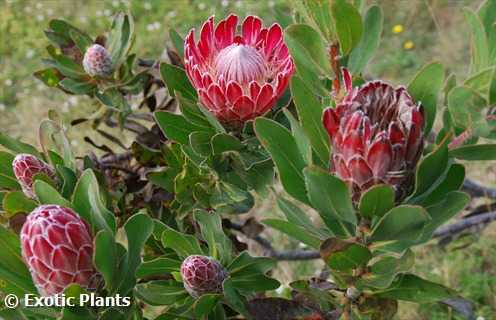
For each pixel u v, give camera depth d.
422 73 0.77
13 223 0.85
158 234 0.93
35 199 0.93
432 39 2.83
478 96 0.81
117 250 0.84
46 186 0.83
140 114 1.14
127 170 1.12
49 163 0.99
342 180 0.70
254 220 1.19
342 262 0.76
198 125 0.89
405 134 0.69
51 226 0.77
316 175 0.70
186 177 0.97
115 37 1.13
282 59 0.86
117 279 0.83
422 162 0.70
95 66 1.10
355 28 0.77
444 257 1.95
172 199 1.09
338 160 0.71
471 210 1.50
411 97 0.73
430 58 2.76
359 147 0.69
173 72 0.92
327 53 0.81
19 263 0.83
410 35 2.87
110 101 1.12
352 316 0.85
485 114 0.82
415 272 1.94
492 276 1.94
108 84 1.12
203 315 0.87
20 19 3.54
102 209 0.80
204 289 0.87
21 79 3.20
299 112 0.76
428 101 0.78
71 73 1.14
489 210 1.42
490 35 0.86
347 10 0.76
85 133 2.44
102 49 1.10
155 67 1.12
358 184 0.71
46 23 3.46
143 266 0.87
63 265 0.78
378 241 0.76
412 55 2.80
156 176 1.02
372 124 0.70
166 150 1.01
